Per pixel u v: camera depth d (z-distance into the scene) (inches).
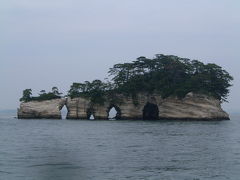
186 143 2402.8
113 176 1284.4
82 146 2204.7
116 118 6697.8
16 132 3526.1
